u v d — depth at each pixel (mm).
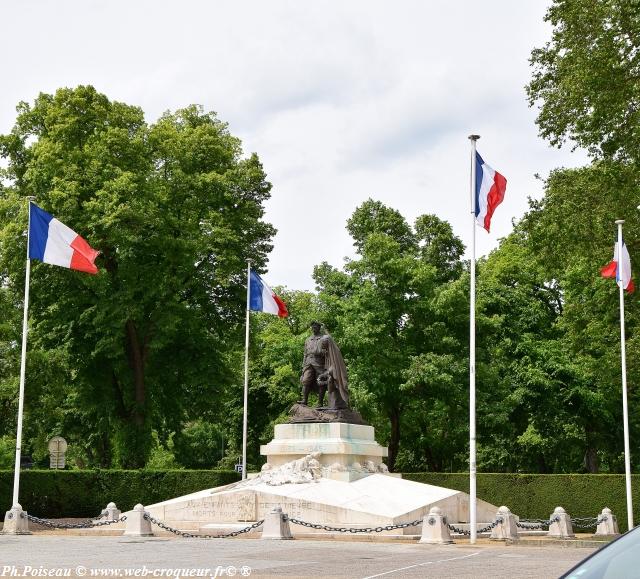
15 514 27000
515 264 54812
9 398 41688
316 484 28625
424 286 47000
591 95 33375
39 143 42812
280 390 55438
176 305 42312
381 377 45875
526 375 48375
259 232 47750
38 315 43406
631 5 31484
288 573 15062
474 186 26125
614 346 43156
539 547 22250
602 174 35219
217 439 78062
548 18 35000
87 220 40562
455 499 28609
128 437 43375
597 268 40625
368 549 20406
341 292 48812
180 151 45219
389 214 53719
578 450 51938
